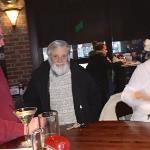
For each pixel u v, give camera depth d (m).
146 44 2.72
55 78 2.82
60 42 2.84
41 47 5.95
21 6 5.44
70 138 1.84
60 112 2.77
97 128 2.01
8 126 1.72
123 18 6.20
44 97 2.82
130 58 6.15
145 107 2.51
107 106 2.66
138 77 2.59
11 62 5.54
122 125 2.04
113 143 1.69
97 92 2.93
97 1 6.11
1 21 5.39
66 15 6.02
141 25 6.30
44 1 5.89
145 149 1.57
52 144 1.42
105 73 5.07
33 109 1.77
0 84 1.79
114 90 5.74
